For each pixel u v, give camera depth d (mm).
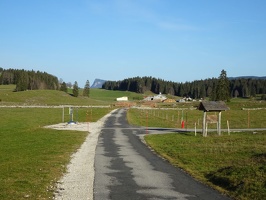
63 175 17562
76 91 196250
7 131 41594
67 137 36000
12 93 169625
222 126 52719
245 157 20797
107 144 31281
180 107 125562
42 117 68312
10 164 19891
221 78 128250
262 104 112312
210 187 14875
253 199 12586
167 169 19125
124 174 17859
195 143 29688
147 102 179625
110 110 104188
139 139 35438
